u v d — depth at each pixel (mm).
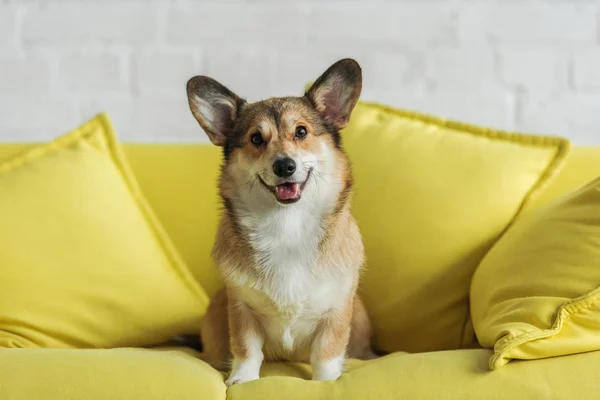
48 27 2691
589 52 2684
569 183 2076
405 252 1983
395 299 1985
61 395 1372
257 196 1725
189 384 1425
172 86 2723
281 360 1879
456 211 1982
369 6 2715
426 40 2717
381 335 2033
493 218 1981
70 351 1517
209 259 2174
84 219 1971
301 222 1716
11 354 1483
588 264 1531
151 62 2713
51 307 1865
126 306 1943
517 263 1688
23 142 2449
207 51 2717
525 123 2713
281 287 1699
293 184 1679
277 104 1795
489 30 2705
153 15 2703
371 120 2205
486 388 1371
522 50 2701
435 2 2707
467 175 2018
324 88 1845
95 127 2174
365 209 2053
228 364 1802
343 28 2717
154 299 1985
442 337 1983
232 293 1738
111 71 2711
